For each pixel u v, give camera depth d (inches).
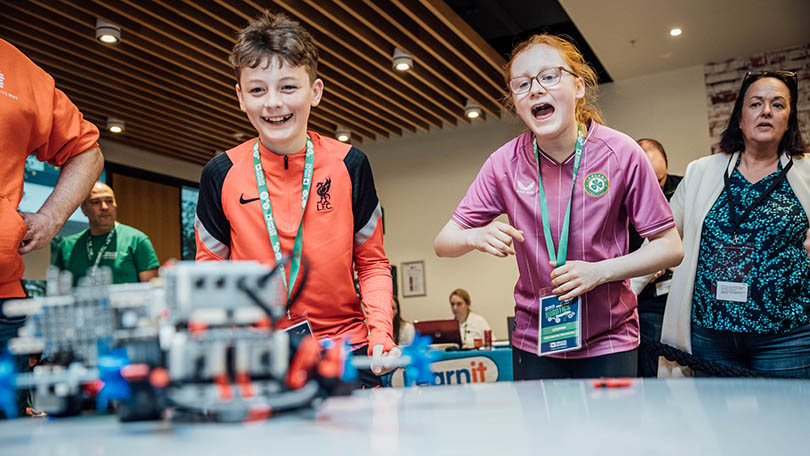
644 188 65.5
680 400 27.9
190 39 212.2
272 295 24.5
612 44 248.7
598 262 62.7
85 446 21.2
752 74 81.5
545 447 18.6
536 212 67.6
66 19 197.5
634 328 67.8
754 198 80.1
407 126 319.3
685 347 82.7
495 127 317.7
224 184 64.4
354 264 68.7
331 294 61.9
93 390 27.1
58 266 175.3
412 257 328.8
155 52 215.6
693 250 83.0
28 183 248.1
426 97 271.0
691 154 273.0
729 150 84.0
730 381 35.0
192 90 242.8
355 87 261.0
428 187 329.1
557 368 66.6
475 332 257.9
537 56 65.9
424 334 211.9
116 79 230.7
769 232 78.3
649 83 281.9
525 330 69.5
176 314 24.3
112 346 26.1
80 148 64.9
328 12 197.9
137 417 25.7
